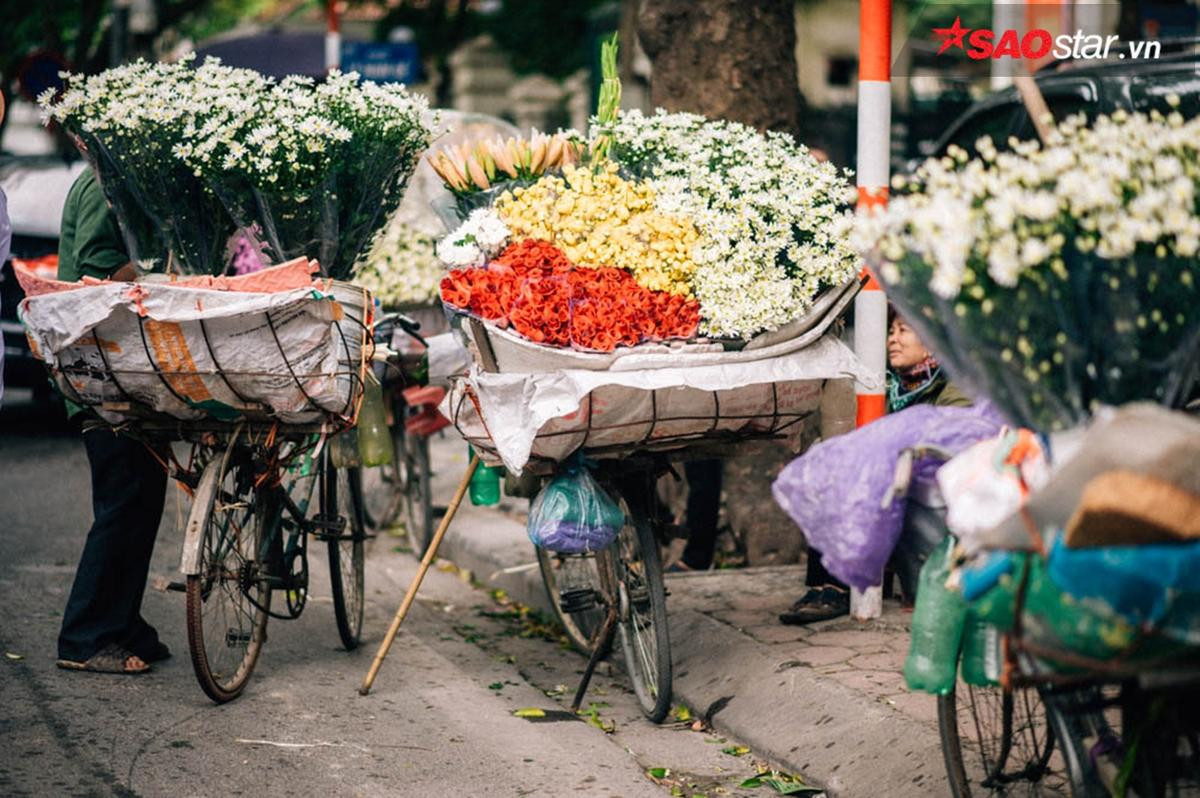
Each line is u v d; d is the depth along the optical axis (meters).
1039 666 3.32
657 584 5.15
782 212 4.98
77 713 5.04
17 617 6.25
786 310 4.95
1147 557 2.87
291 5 23.33
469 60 19.91
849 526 3.60
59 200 10.87
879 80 5.63
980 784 3.96
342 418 5.08
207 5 21.84
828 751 4.69
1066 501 2.91
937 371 5.20
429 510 7.97
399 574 7.78
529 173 5.35
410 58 15.70
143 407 5.05
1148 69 6.57
